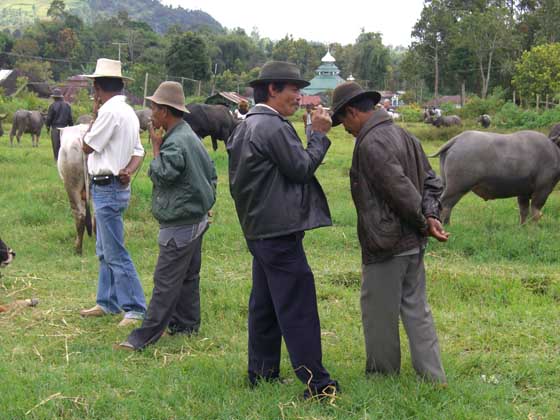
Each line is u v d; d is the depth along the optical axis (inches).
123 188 250.2
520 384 194.5
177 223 216.5
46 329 242.8
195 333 237.5
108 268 257.4
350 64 4050.2
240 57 3996.1
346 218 437.7
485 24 2736.2
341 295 284.5
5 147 931.3
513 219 440.1
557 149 399.9
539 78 1978.3
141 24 4165.8
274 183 173.5
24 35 3666.3
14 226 417.1
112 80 249.6
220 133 706.8
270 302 187.8
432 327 186.4
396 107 2854.3
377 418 168.2
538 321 250.2
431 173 189.6
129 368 204.5
